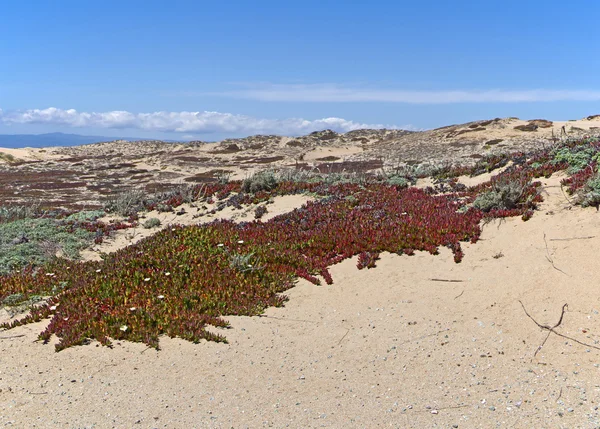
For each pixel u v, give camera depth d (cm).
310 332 860
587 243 963
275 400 655
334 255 1197
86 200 3438
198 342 830
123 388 693
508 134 6075
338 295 995
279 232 1391
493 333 787
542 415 571
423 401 631
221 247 1277
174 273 1106
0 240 1514
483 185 1534
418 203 1472
